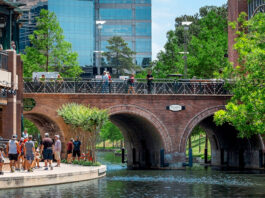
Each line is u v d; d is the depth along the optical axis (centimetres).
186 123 4203
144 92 4178
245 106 3484
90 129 3634
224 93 4269
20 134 3572
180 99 4200
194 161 6066
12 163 2741
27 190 2456
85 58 11531
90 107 4050
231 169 4494
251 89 3575
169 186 2877
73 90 4041
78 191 2489
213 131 5331
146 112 4153
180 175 3700
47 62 5284
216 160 5419
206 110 4225
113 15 12444
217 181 3222
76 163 3597
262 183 3100
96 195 2391
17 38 4072
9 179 2503
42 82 3994
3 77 3275
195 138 8956
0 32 3706
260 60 3456
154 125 4162
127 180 3206
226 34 6047
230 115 3544
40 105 3950
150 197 2375
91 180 3091
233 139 5028
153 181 3170
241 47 3634
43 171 2903
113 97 4088
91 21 11550
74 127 3772
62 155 3994
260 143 4481
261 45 3581
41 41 5241
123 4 12469
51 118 3966
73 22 11419
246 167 4800
